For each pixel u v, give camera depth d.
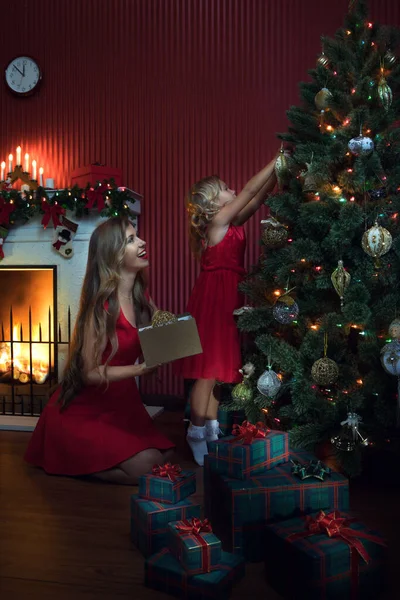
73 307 3.87
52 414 2.65
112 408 2.58
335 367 2.26
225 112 4.11
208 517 2.07
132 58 4.25
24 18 4.41
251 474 1.91
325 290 2.58
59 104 4.36
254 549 1.80
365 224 2.33
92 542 1.91
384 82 2.25
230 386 2.96
